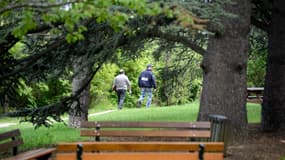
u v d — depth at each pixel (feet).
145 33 45.39
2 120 109.40
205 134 39.50
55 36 47.78
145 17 40.81
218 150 29.01
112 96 160.04
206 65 52.60
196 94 152.35
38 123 53.93
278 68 60.64
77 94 54.60
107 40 44.68
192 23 29.40
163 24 41.88
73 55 49.34
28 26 30.45
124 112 103.50
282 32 60.13
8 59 47.96
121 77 115.55
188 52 78.84
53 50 48.39
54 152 40.04
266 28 62.80
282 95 60.64
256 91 111.86
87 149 27.61
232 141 51.26
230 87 51.75
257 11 62.69
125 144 28.07
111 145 27.91
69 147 27.55
